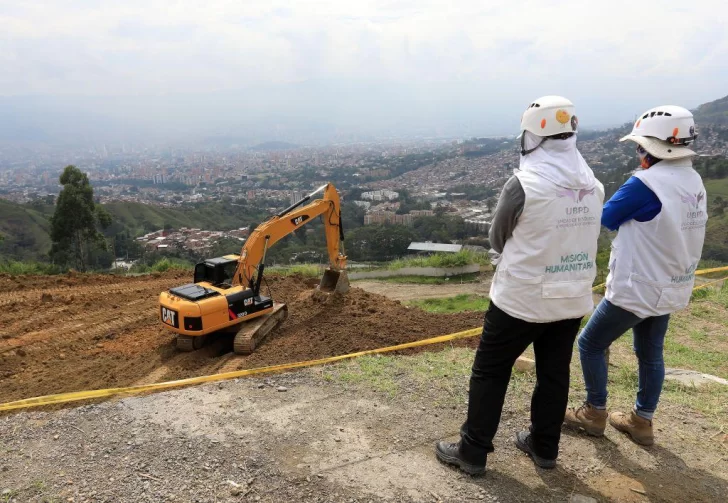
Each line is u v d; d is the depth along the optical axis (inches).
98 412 148.7
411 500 106.4
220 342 264.1
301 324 286.8
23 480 113.7
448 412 146.4
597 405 130.4
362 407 149.9
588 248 101.8
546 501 106.6
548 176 96.9
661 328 122.1
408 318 299.1
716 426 142.2
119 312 309.9
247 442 129.3
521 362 180.4
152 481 112.8
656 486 113.2
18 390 195.5
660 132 111.5
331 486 110.9
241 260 269.7
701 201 115.2
